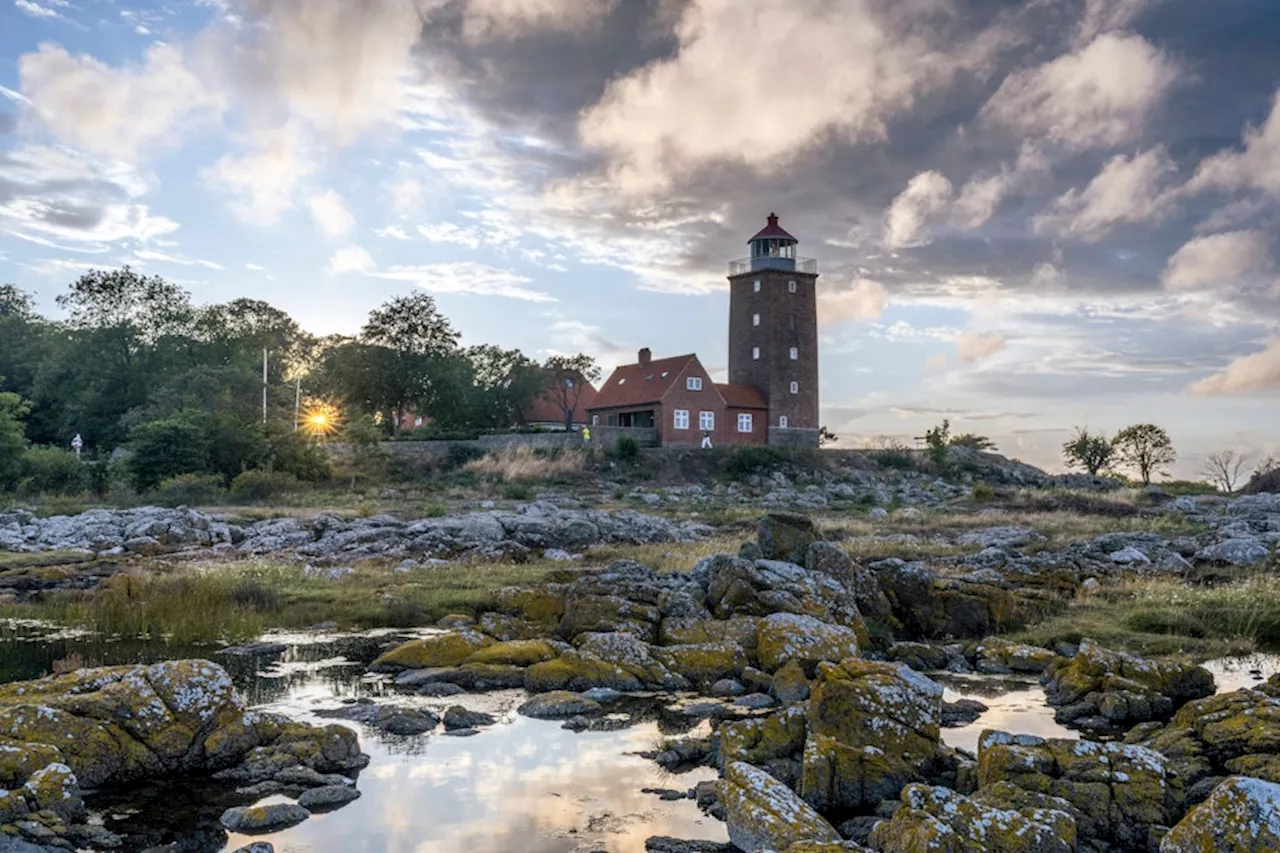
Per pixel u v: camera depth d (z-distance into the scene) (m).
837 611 20.36
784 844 8.94
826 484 74.88
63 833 9.32
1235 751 10.83
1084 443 108.25
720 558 21.59
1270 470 62.69
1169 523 42.81
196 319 91.69
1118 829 9.28
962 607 21.47
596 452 75.31
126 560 30.30
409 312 87.81
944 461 85.25
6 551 32.91
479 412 94.50
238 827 9.92
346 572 28.47
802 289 91.31
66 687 12.21
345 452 68.19
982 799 9.41
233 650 18.77
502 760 12.24
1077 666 16.03
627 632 18.11
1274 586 24.77
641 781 11.49
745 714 14.52
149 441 54.31
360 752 12.41
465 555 32.56
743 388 90.75
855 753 10.79
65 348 86.44
